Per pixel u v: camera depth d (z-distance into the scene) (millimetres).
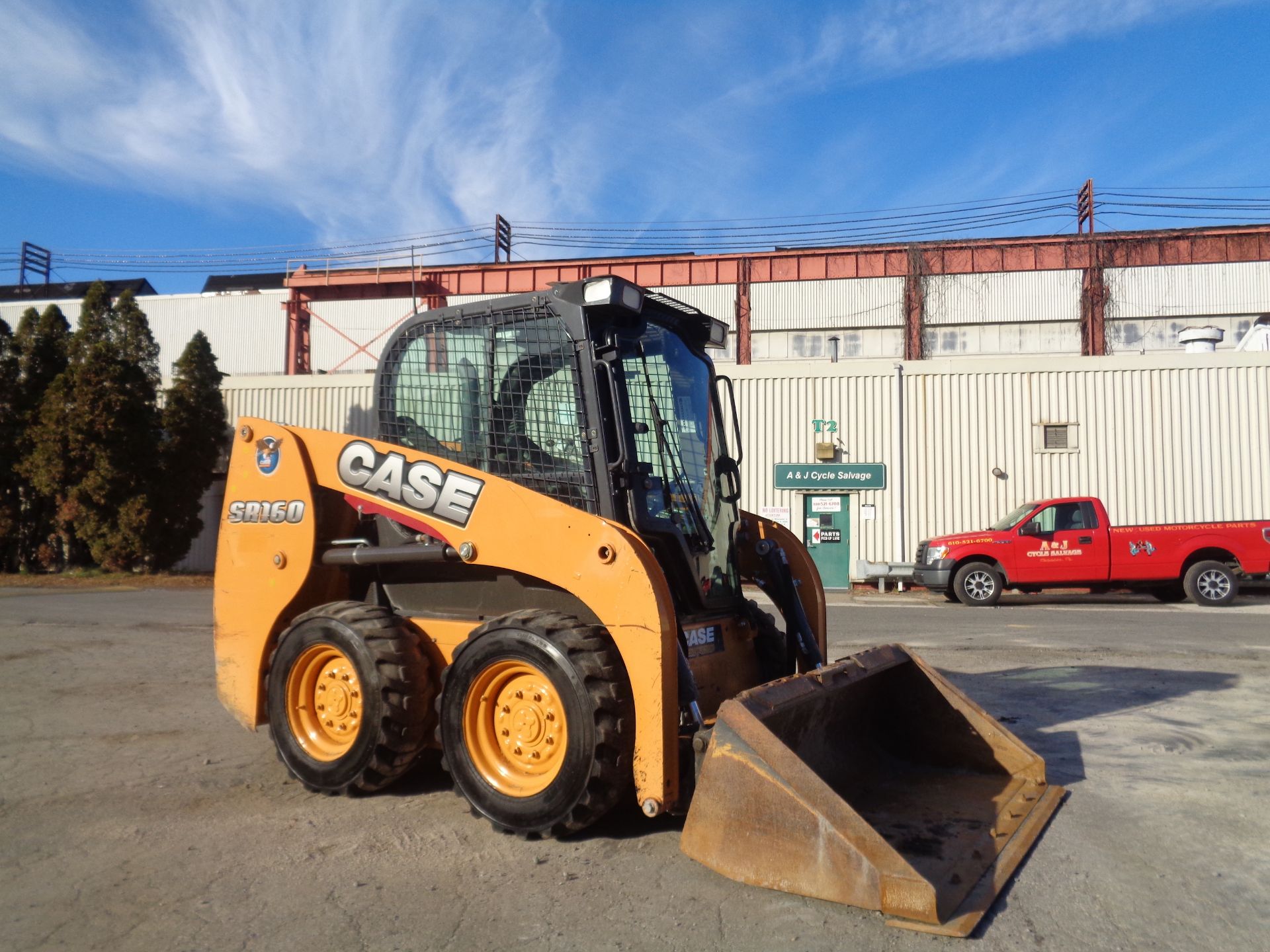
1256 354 20188
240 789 4992
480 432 4828
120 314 22641
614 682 3928
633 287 4598
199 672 8633
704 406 5414
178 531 22672
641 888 3637
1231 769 5410
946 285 31688
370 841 4191
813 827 3521
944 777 4961
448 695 4352
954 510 21172
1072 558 16250
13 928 3357
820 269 32531
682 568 4641
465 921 3381
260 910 3494
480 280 34281
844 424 21719
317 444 5133
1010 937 3248
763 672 5328
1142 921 3383
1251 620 13367
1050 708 7102
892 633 11867
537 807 4031
